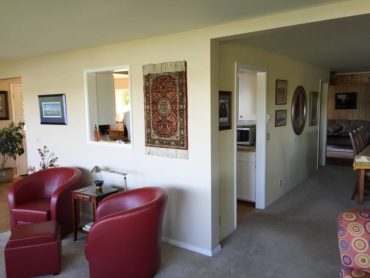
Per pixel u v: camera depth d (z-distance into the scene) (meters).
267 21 2.55
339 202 4.69
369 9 2.14
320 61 5.40
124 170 3.81
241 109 5.26
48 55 4.46
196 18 2.59
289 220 4.03
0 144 5.78
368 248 1.78
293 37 3.34
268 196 4.57
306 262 2.99
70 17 2.53
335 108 10.09
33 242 2.74
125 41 3.53
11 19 2.58
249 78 5.12
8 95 6.77
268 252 3.20
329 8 2.27
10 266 2.71
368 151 4.96
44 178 3.91
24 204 3.58
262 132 4.34
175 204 3.36
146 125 3.49
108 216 2.53
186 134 3.17
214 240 3.18
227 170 3.55
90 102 4.15
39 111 4.76
